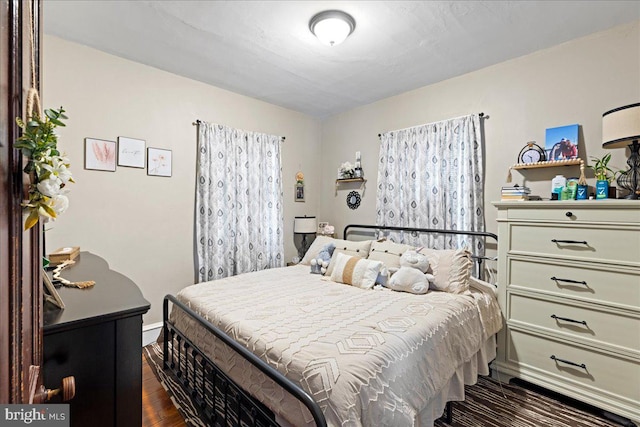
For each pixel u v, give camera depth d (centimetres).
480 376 228
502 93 269
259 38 232
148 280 285
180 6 195
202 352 171
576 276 192
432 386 149
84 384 92
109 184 261
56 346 87
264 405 133
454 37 229
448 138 297
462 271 229
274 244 374
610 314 180
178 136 302
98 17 208
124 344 99
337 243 312
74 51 242
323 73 293
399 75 296
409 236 327
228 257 332
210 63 274
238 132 342
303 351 133
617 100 213
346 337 147
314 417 99
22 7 51
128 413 100
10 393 43
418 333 158
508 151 265
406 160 332
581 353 190
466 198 282
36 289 69
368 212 381
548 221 204
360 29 218
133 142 274
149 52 256
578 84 229
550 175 242
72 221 244
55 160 62
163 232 294
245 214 347
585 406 190
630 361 173
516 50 249
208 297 208
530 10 197
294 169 409
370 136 379
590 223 187
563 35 226
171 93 296
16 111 47
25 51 56
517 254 219
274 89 334
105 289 123
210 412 169
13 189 46
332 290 234
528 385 214
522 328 215
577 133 228
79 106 246
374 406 118
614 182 211
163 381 214
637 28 206
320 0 187
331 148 427
